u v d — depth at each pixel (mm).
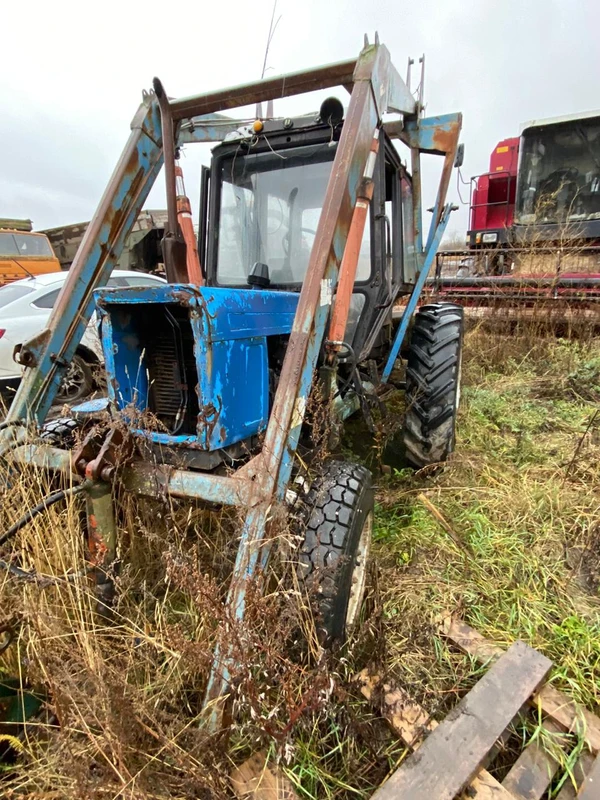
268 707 1327
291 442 1584
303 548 1628
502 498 2646
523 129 6910
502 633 1825
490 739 1354
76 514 1716
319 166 2576
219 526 1883
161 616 1607
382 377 3426
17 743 1245
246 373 1830
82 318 2146
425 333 2967
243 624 1282
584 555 2209
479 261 6449
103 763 1254
